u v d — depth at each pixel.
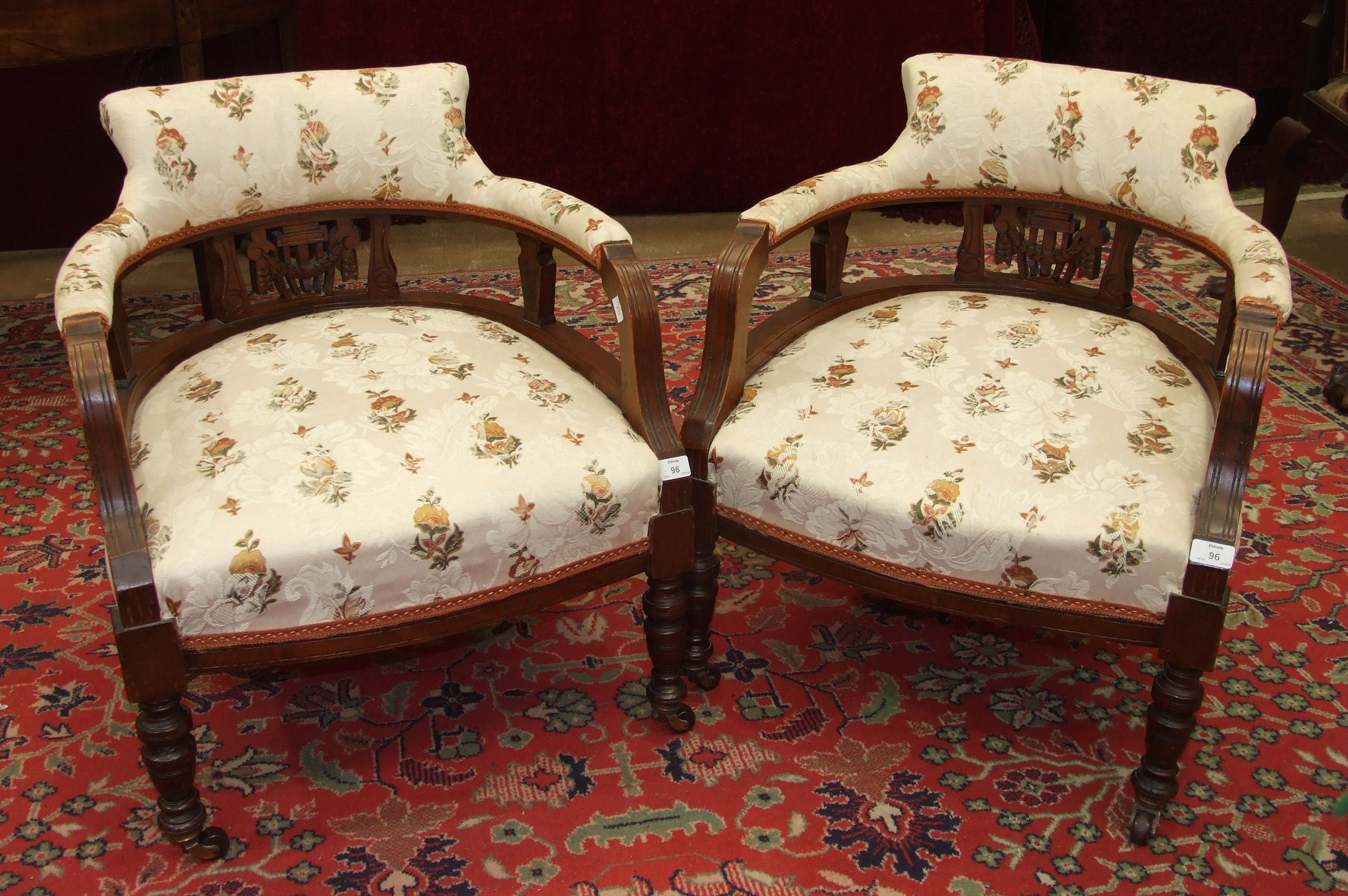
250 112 1.53
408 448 1.30
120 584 1.15
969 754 1.52
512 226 1.57
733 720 1.58
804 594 1.84
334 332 1.54
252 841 1.38
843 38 3.27
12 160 3.05
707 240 3.30
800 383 1.49
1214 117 1.50
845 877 1.34
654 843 1.38
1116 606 1.28
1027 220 1.72
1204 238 1.51
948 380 1.46
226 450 1.29
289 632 1.23
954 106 1.66
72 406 2.32
